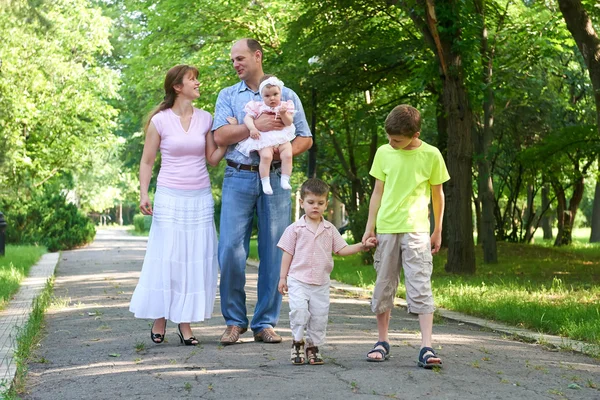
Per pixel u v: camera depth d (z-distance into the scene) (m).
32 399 5.23
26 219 32.41
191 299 7.30
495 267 19.83
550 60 27.59
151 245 7.37
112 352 6.97
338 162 34.56
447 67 17.27
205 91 27.08
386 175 6.42
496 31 21.48
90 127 38.34
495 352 7.02
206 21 26.05
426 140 29.83
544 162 25.92
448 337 7.98
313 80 21.19
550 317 9.02
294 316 6.21
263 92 7.39
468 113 17.58
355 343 7.41
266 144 7.40
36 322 8.49
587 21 13.25
